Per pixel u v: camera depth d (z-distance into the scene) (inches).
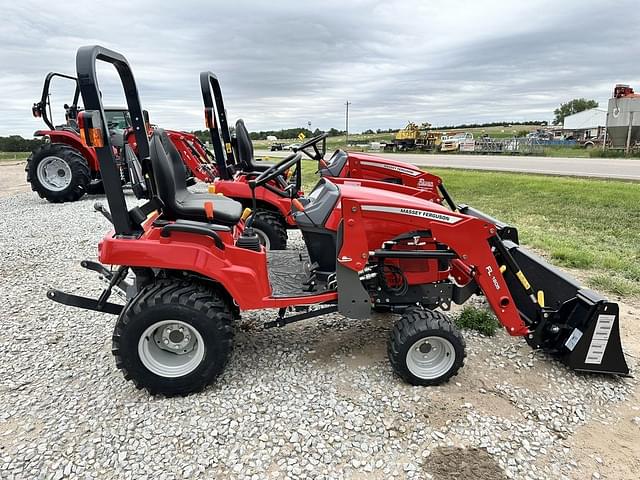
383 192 122.4
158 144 109.9
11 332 137.3
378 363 120.4
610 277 176.1
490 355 125.1
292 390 108.3
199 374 104.3
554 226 261.0
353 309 113.8
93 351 126.8
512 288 136.3
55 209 325.7
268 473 84.1
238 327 140.2
